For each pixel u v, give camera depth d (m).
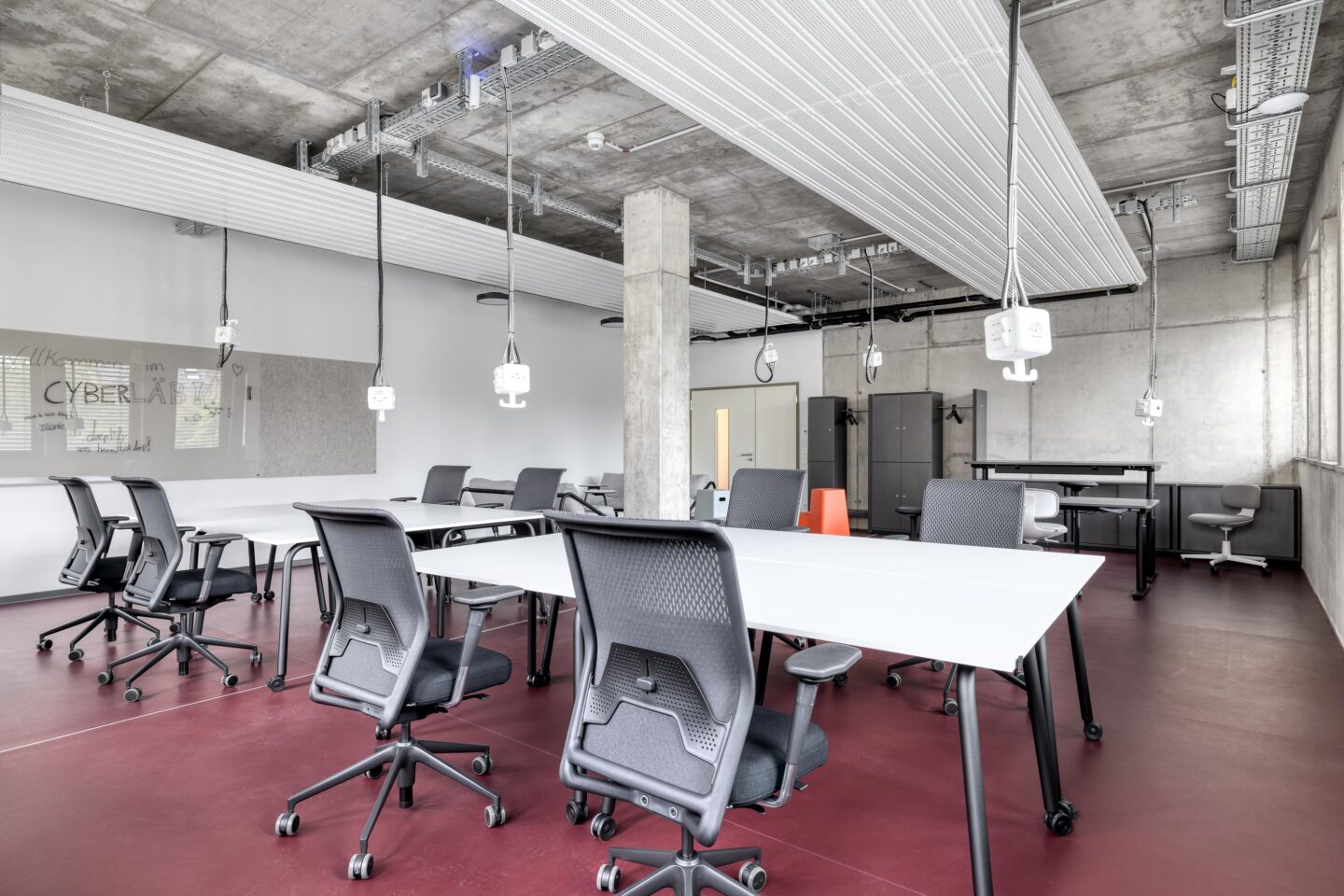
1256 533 7.46
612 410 10.79
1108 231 5.94
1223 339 8.16
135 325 6.10
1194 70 4.32
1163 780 2.65
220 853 2.18
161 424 6.24
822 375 11.31
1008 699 3.57
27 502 5.59
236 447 6.70
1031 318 2.65
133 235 6.09
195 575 3.85
